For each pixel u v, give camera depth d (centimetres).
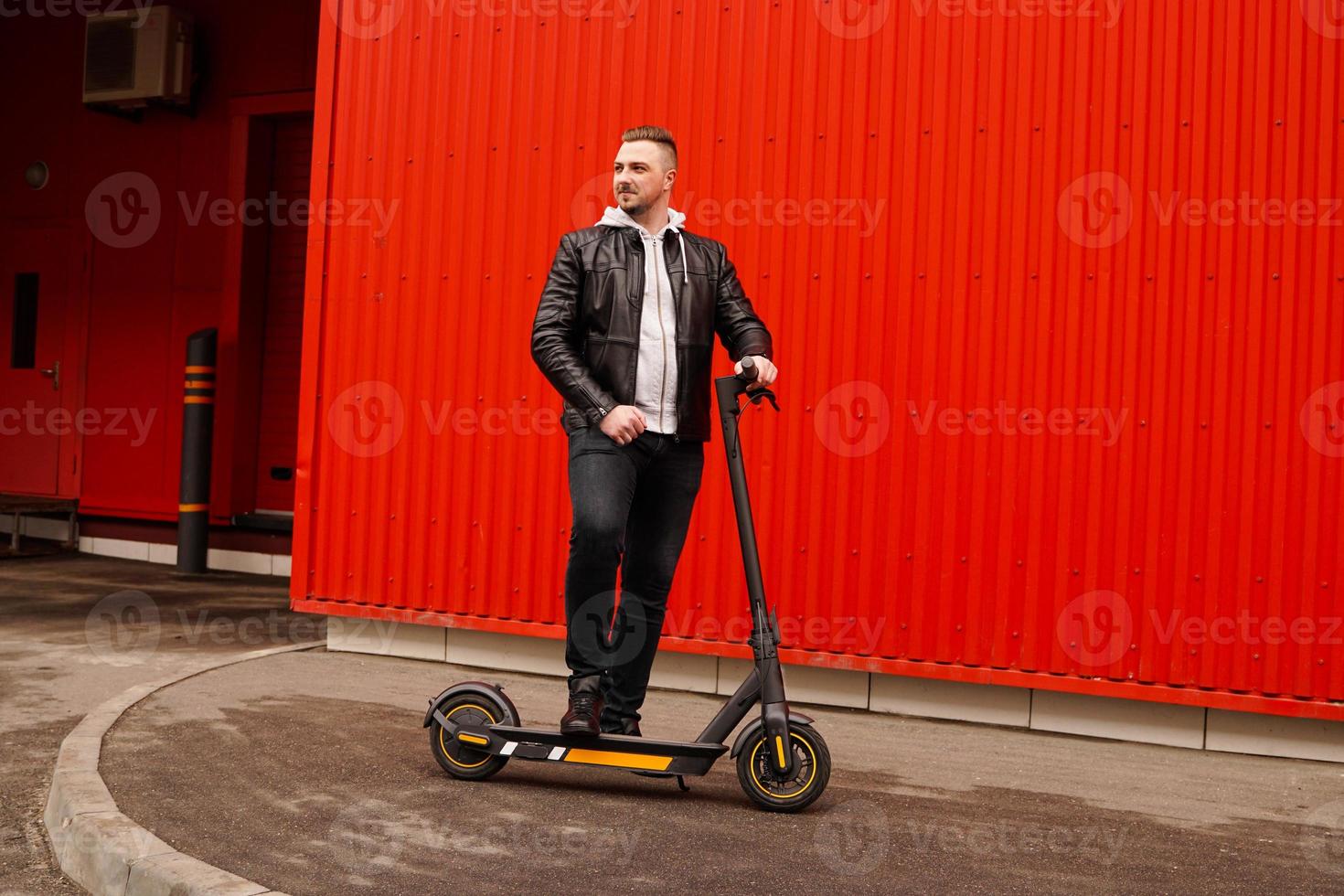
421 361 532
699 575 482
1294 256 413
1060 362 439
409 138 538
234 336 868
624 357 332
